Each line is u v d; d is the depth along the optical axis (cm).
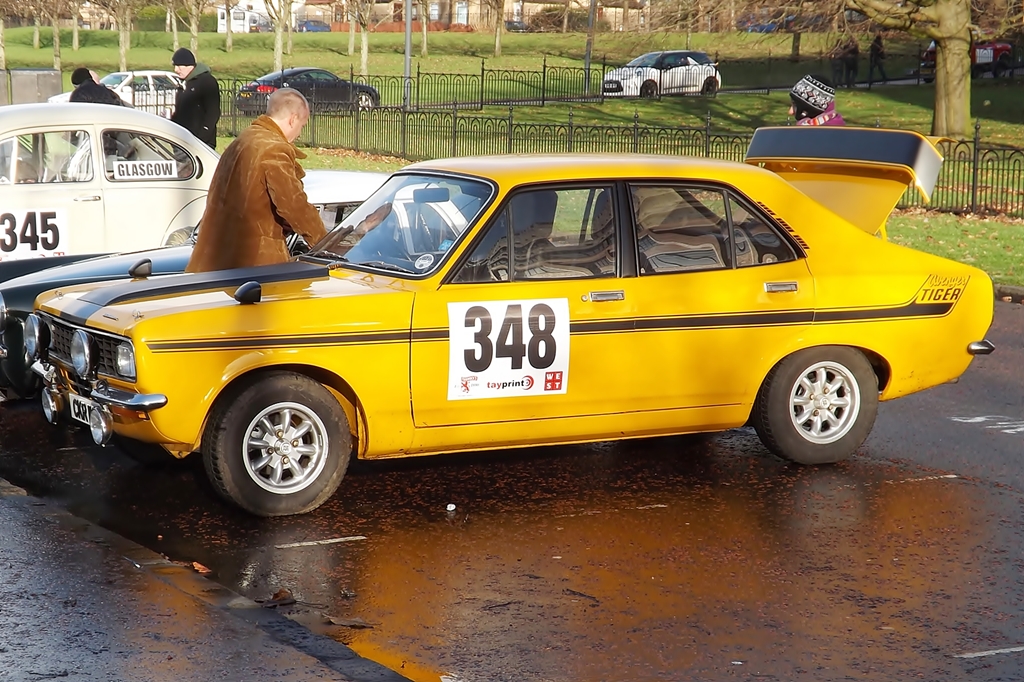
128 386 592
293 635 474
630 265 664
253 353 596
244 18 8650
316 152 2931
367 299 616
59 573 518
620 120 3712
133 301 630
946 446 776
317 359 605
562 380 648
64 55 6481
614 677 445
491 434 644
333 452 620
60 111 1099
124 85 3684
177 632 460
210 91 1602
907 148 761
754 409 708
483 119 2986
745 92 4622
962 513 641
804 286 696
